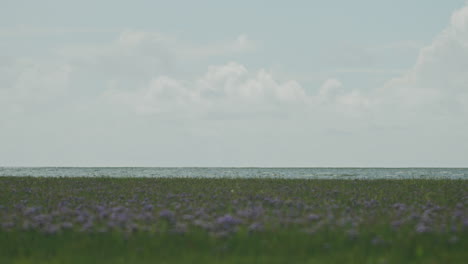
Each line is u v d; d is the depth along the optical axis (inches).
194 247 506.3
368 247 491.8
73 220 631.8
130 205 794.2
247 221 620.1
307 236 534.9
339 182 1336.1
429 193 978.7
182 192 1013.8
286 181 1378.0
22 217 662.5
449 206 776.3
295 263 446.6
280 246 499.5
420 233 534.6
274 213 692.1
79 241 529.3
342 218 629.3
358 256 462.3
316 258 462.6
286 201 829.8
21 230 580.1
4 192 986.1
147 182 1315.2
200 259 459.5
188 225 603.2
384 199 885.8
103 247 507.5
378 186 1195.9
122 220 600.7
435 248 486.6
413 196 936.9
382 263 433.1
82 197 906.7
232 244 511.8
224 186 1185.4
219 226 584.1
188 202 826.8
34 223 602.9
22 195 937.5
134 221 630.5
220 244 511.5
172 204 791.1
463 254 465.4
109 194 971.9
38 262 460.1
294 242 511.8
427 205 794.8
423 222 599.8
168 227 592.4
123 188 1112.8
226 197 905.5
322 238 525.0
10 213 701.3
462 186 1176.8
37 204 807.7
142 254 481.1
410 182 1331.2
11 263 460.8
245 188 1121.4
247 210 704.4
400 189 1100.5
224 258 466.9
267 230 563.2
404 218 638.5
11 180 1336.1
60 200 861.2
